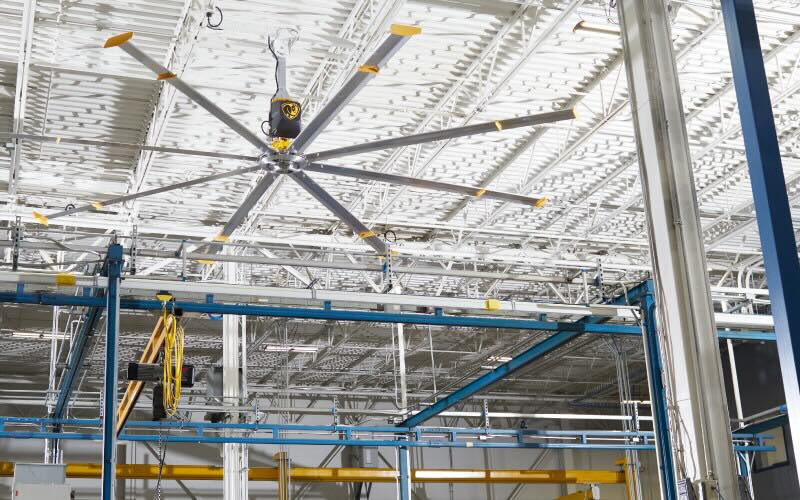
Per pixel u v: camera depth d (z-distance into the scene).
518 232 19.28
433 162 16.62
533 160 16.78
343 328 25.50
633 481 24.12
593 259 20.84
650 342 13.93
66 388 18.31
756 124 6.69
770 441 25.67
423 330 25.58
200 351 27.28
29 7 11.63
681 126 10.48
